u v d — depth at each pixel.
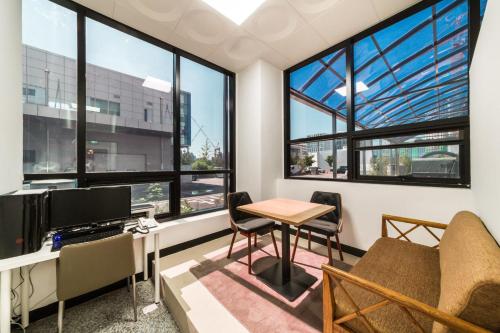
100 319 1.57
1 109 1.35
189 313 1.50
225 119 3.49
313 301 1.64
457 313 0.71
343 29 2.43
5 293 1.18
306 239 2.97
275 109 3.39
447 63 2.00
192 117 3.02
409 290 1.17
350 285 1.21
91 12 2.08
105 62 2.22
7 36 1.40
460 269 0.84
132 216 2.06
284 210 1.95
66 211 1.63
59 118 1.93
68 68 1.97
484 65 1.19
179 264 2.24
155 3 2.02
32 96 1.79
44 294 1.59
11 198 1.25
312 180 2.96
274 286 1.80
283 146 3.53
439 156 2.00
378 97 2.54
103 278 1.39
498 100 0.98
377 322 0.93
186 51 2.85
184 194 2.90
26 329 1.46
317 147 3.08
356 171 2.60
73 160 1.99
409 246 1.73
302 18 2.25
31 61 1.80
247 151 3.35
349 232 2.51
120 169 2.31
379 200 2.27
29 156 1.77
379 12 2.17
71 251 1.27
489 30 1.10
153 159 2.59
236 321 1.43
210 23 2.32
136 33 2.40
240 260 2.33
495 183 1.02
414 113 2.21
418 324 0.83
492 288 0.64
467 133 1.82
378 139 2.41
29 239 1.30
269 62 3.24
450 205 1.81
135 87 2.45
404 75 2.36
